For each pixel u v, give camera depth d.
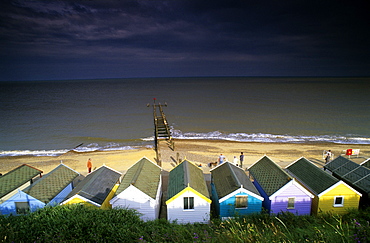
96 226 10.86
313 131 58.28
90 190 21.03
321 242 9.70
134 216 13.04
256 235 10.88
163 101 111.81
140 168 24.14
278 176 22.17
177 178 22.58
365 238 9.27
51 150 45.56
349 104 93.00
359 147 45.38
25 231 10.39
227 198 19.78
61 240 9.71
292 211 20.45
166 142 50.22
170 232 13.02
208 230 14.92
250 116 76.19
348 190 19.81
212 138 53.72
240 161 34.19
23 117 76.12
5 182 22.78
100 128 62.69
